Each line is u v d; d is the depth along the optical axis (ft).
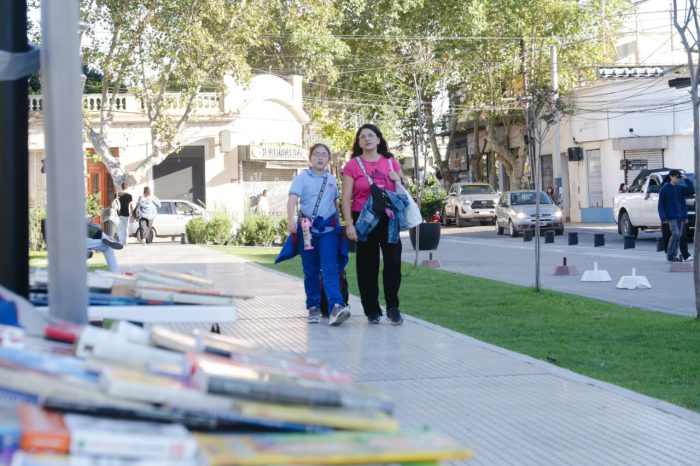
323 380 11.15
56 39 13.47
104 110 135.54
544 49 185.26
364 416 9.93
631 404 26.30
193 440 8.34
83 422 8.48
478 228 178.40
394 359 32.50
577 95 186.60
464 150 260.01
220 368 10.49
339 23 183.21
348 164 40.09
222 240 128.26
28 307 12.37
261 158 160.97
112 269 52.54
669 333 40.19
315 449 8.79
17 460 7.68
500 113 205.05
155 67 129.08
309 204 40.45
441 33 193.06
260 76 164.04
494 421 24.31
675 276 69.51
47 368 9.54
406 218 39.93
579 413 25.25
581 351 35.96
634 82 174.81
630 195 116.06
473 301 52.13
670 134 172.24
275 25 169.37
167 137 134.41
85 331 10.93
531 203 146.10
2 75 14.23
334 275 40.52
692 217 109.81
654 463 20.83
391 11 191.21
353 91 205.67
